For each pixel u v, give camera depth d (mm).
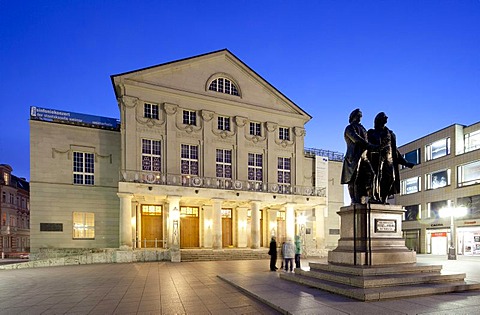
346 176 11305
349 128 11375
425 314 6934
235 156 34062
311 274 11281
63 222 28422
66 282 14305
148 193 27844
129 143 29438
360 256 9992
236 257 27484
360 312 7121
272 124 36125
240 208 35500
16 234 60312
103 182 30094
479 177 34531
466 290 9266
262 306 8680
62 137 29172
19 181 64375
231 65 35250
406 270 9945
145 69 30656
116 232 30000
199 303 9336
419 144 42750
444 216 37938
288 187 35125
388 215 10703
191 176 30453
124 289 12109
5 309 9172
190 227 33562
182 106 32281
